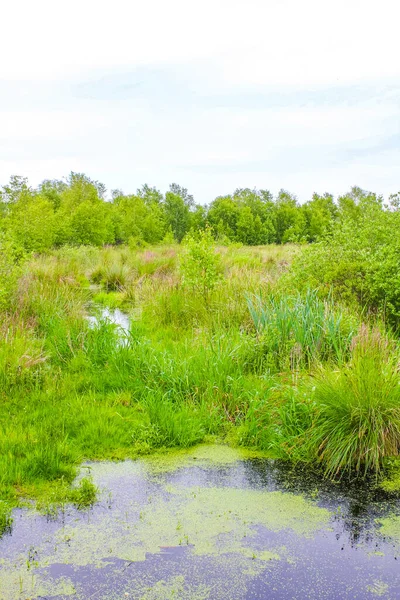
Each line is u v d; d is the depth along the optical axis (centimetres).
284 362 692
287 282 1005
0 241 1038
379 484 461
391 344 638
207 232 1083
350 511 416
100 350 772
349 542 377
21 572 339
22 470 457
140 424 555
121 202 4962
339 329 727
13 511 408
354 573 344
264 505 424
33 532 382
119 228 4362
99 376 700
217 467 491
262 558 358
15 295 988
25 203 2477
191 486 454
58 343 805
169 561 353
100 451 515
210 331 816
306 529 391
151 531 386
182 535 381
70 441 522
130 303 1354
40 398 621
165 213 6316
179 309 1040
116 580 334
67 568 344
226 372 662
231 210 5997
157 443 535
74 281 1425
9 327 818
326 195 7275
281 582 334
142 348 740
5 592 321
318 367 626
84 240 3241
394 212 976
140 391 652
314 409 540
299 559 357
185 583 333
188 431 549
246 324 877
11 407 592
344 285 912
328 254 964
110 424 562
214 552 363
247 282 1141
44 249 2298
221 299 1020
